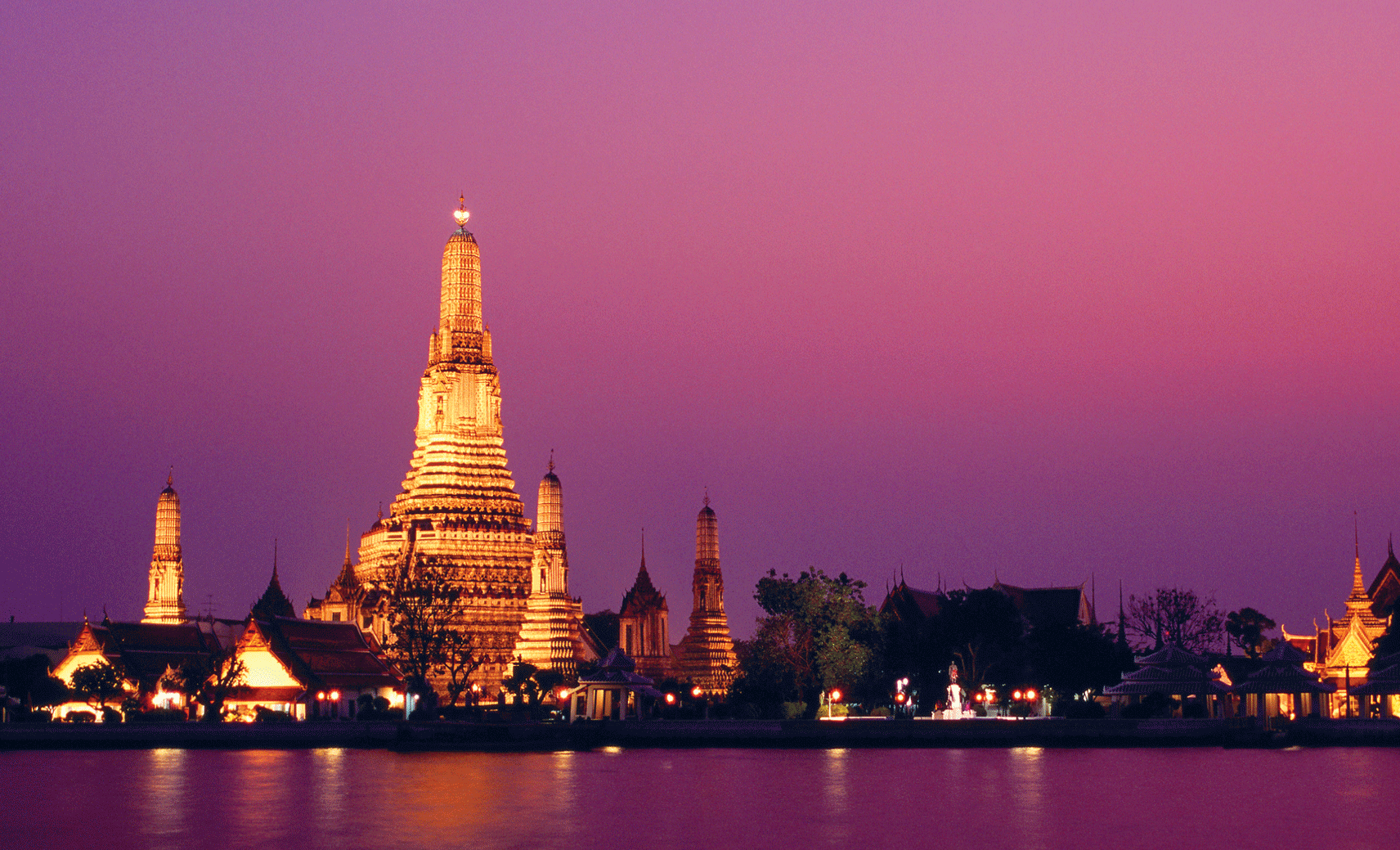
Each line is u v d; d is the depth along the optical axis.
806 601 161.12
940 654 162.38
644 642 185.62
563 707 164.00
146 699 157.88
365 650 167.88
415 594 160.38
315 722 142.62
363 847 76.06
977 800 92.69
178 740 139.50
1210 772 109.38
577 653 178.50
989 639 163.38
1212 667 189.88
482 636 178.75
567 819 85.00
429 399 192.50
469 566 181.88
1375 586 194.75
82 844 77.00
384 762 122.69
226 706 156.38
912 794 96.00
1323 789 97.56
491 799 93.81
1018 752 130.38
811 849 75.12
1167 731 135.75
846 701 160.25
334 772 112.19
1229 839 77.44
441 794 97.00
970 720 138.00
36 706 155.38
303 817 85.69
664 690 167.50
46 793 97.50
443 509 185.62
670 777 107.56
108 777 108.06
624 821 83.88
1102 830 80.25
